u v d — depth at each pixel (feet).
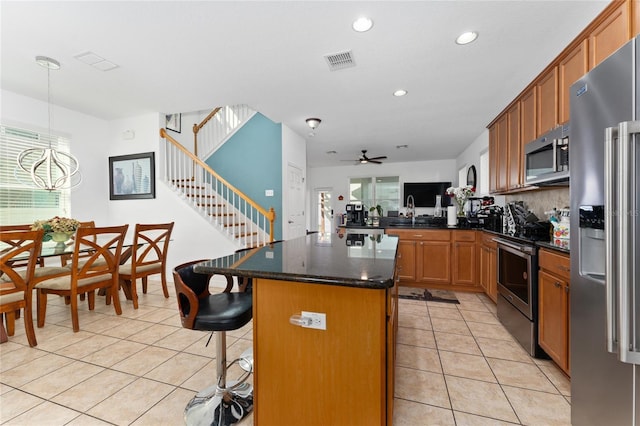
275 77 9.64
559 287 6.18
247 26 6.97
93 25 7.04
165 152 14.70
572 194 4.47
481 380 6.22
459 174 23.27
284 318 4.20
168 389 5.87
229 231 14.55
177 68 9.16
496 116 12.86
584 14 6.32
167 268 14.58
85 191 14.46
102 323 9.18
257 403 4.37
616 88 3.61
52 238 10.07
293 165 16.62
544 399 5.59
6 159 11.61
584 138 4.18
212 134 17.60
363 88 10.38
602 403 3.93
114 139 15.29
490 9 6.27
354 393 3.93
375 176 27.84
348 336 3.93
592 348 4.09
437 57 8.21
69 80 10.29
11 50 8.26
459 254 12.89
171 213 14.38
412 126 15.01
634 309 3.23
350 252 5.75
